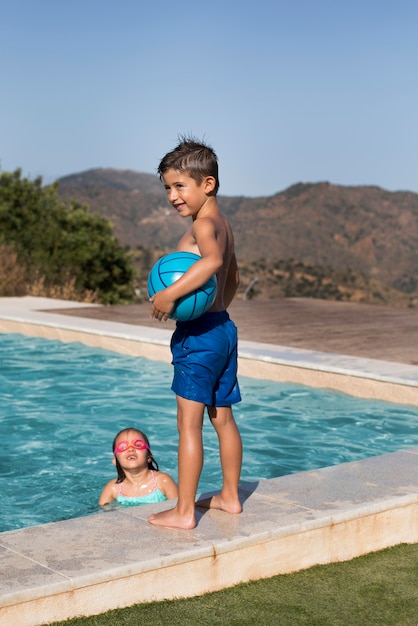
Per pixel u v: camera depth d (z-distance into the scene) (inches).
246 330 415.5
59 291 685.3
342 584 120.1
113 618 106.0
